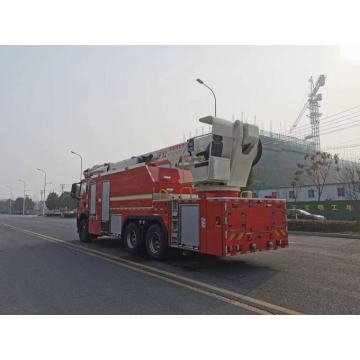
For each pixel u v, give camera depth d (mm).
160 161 10633
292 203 36719
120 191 11086
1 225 29172
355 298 5438
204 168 8500
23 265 8594
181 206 8375
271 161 64188
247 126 8719
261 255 9961
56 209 103062
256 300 5355
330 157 40969
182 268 8016
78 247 12195
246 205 7629
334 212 32125
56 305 5199
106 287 6254
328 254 10180
